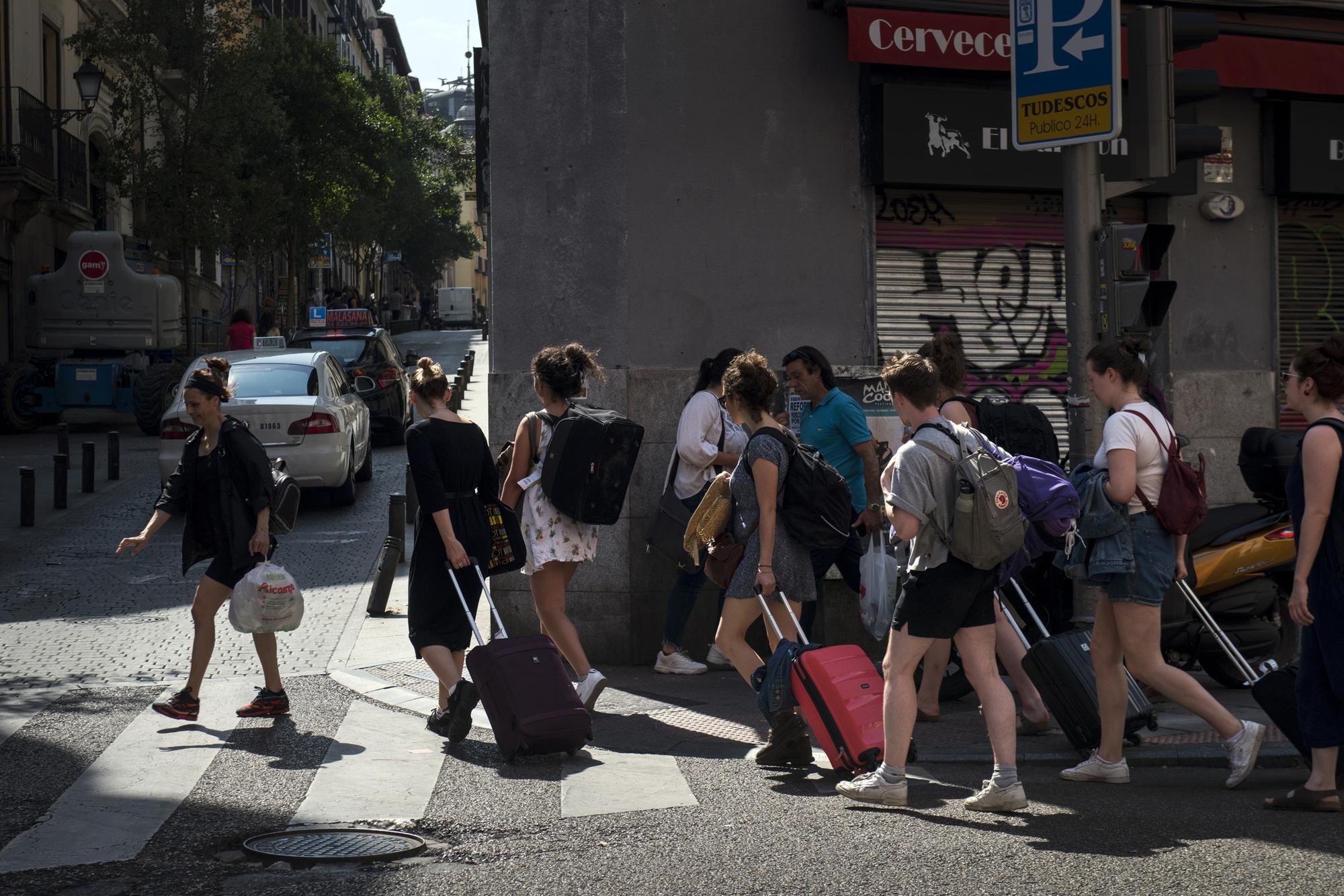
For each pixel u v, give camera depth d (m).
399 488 17.12
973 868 4.58
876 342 9.39
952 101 9.23
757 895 4.34
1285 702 5.76
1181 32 7.12
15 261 28.62
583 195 8.89
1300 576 5.36
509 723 6.21
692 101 8.99
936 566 5.37
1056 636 6.31
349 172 43.12
